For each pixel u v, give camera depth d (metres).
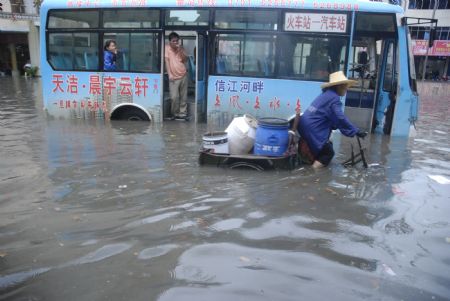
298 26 8.71
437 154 7.34
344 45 8.61
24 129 8.90
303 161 6.53
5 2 30.91
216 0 8.99
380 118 9.24
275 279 3.11
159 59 9.57
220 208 4.53
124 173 5.77
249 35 8.95
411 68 8.69
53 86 10.14
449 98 21.83
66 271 3.20
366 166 6.36
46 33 9.99
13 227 3.98
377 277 3.17
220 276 3.14
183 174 5.80
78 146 7.34
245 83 9.12
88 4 9.66
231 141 6.36
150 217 4.25
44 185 5.22
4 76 30.33
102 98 9.96
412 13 43.19
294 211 4.50
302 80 8.86
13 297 2.87
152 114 9.80
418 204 4.79
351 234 3.94
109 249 3.55
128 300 2.83
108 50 9.78
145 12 9.45
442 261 3.44
